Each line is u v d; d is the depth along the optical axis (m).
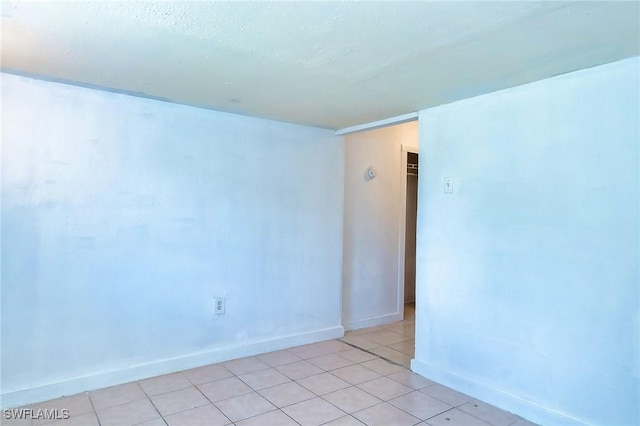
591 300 2.20
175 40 1.87
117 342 2.80
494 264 2.64
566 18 1.62
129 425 2.25
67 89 2.61
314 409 2.49
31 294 2.51
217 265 3.23
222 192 3.25
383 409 2.51
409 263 5.62
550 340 2.36
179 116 3.04
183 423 2.28
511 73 2.29
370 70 2.24
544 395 2.38
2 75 2.41
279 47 1.93
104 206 2.75
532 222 2.45
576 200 2.26
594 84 2.19
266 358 3.37
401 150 4.75
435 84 2.49
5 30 1.79
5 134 2.43
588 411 2.20
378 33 1.77
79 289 2.66
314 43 1.89
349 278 4.28
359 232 4.36
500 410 2.54
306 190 3.76
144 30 1.77
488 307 2.67
